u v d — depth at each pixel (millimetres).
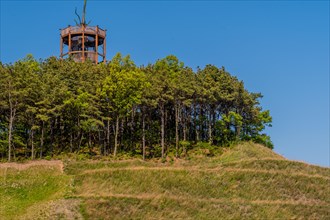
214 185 81812
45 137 99625
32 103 91938
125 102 93125
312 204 78062
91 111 93562
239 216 73312
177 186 80438
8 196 75625
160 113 106438
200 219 72125
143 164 88938
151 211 72250
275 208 75562
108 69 102125
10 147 90625
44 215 68938
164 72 102938
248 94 109000
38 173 82625
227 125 104688
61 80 98812
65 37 117000
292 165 91188
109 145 101000
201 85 101938
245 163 89500
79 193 76375
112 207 71688
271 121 108312
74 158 92000
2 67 96312
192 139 107688
